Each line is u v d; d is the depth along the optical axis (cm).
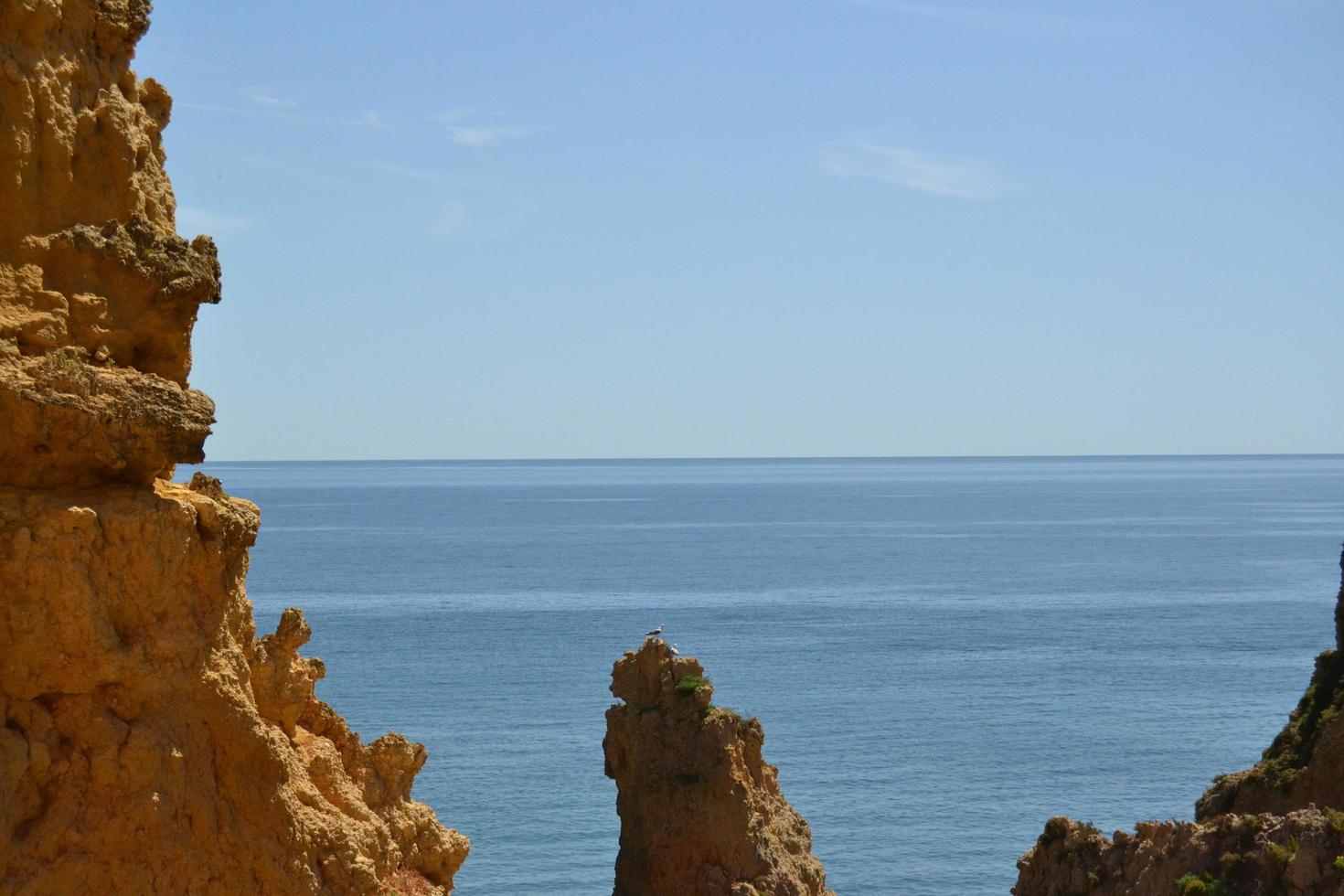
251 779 2192
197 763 2159
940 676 15375
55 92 2253
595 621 18812
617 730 4084
